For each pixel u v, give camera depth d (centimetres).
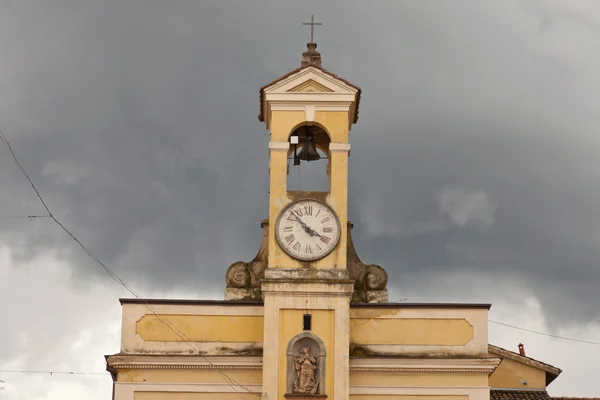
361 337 4681
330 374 4525
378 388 4631
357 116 5009
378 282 4791
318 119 4738
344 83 4747
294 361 4538
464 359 4647
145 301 4694
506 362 5334
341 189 4675
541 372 5319
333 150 4709
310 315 4569
